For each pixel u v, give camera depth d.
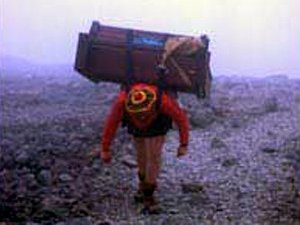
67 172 9.31
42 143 11.16
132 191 8.54
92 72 7.66
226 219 7.54
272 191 8.55
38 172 9.29
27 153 10.29
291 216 7.61
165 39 7.65
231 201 8.18
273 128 12.96
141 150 7.75
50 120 13.64
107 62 7.64
